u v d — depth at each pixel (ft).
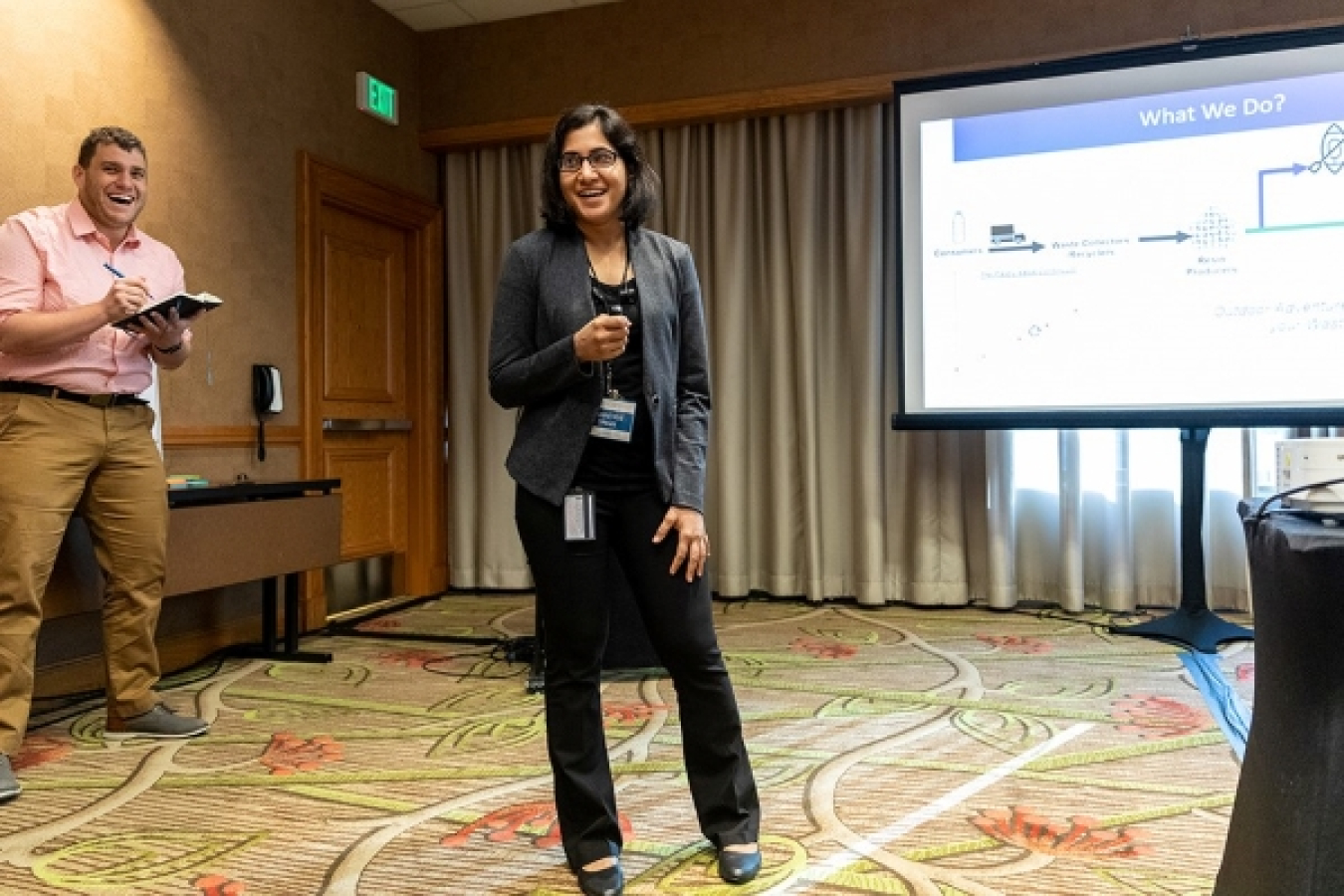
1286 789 3.41
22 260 7.25
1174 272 11.19
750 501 14.28
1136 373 11.39
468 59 15.05
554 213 5.06
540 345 4.99
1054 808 6.05
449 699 9.04
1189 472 11.25
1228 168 10.96
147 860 5.49
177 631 10.62
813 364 13.70
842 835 5.67
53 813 6.24
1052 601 13.14
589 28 14.47
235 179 11.38
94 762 7.28
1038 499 13.21
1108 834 5.64
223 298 11.16
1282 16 11.67
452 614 13.57
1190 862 5.25
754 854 5.10
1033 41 12.59
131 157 7.66
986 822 5.84
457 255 15.38
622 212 5.03
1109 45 12.30
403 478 14.96
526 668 10.27
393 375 14.70
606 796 5.10
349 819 6.07
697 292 5.30
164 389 10.29
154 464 8.04
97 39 9.62
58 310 7.40
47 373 7.30
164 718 7.97
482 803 6.32
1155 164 11.27
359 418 13.83
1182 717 7.98
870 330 13.37
